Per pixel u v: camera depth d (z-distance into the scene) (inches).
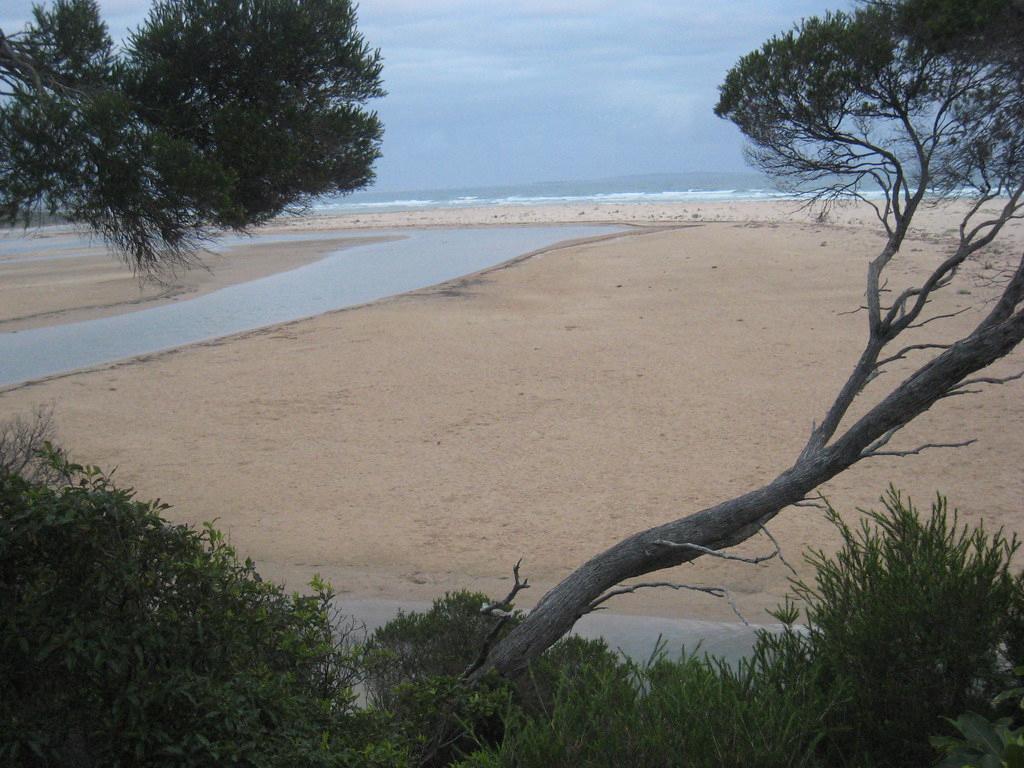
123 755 111.7
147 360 763.4
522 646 168.1
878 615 147.6
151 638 112.5
